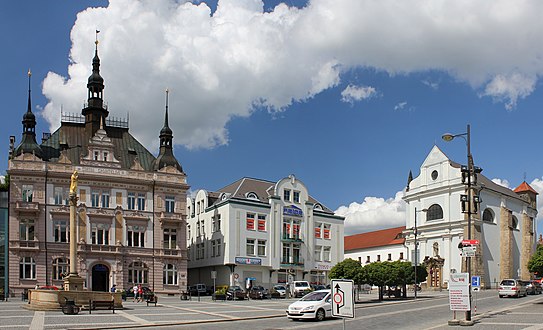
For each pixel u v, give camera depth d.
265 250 86.00
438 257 99.69
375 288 105.81
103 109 81.69
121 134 83.69
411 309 47.31
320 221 94.00
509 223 103.75
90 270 73.75
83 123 81.44
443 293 83.19
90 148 76.88
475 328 31.11
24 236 71.69
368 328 32.62
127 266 76.25
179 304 57.75
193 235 92.94
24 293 63.69
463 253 36.28
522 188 119.19
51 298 46.00
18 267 70.38
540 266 58.19
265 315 42.69
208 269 87.88
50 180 73.69
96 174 76.00
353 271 61.38
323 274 92.56
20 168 72.25
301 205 91.38
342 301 19.44
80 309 45.72
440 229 100.81
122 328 33.25
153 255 78.00
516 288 62.66
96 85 81.81
